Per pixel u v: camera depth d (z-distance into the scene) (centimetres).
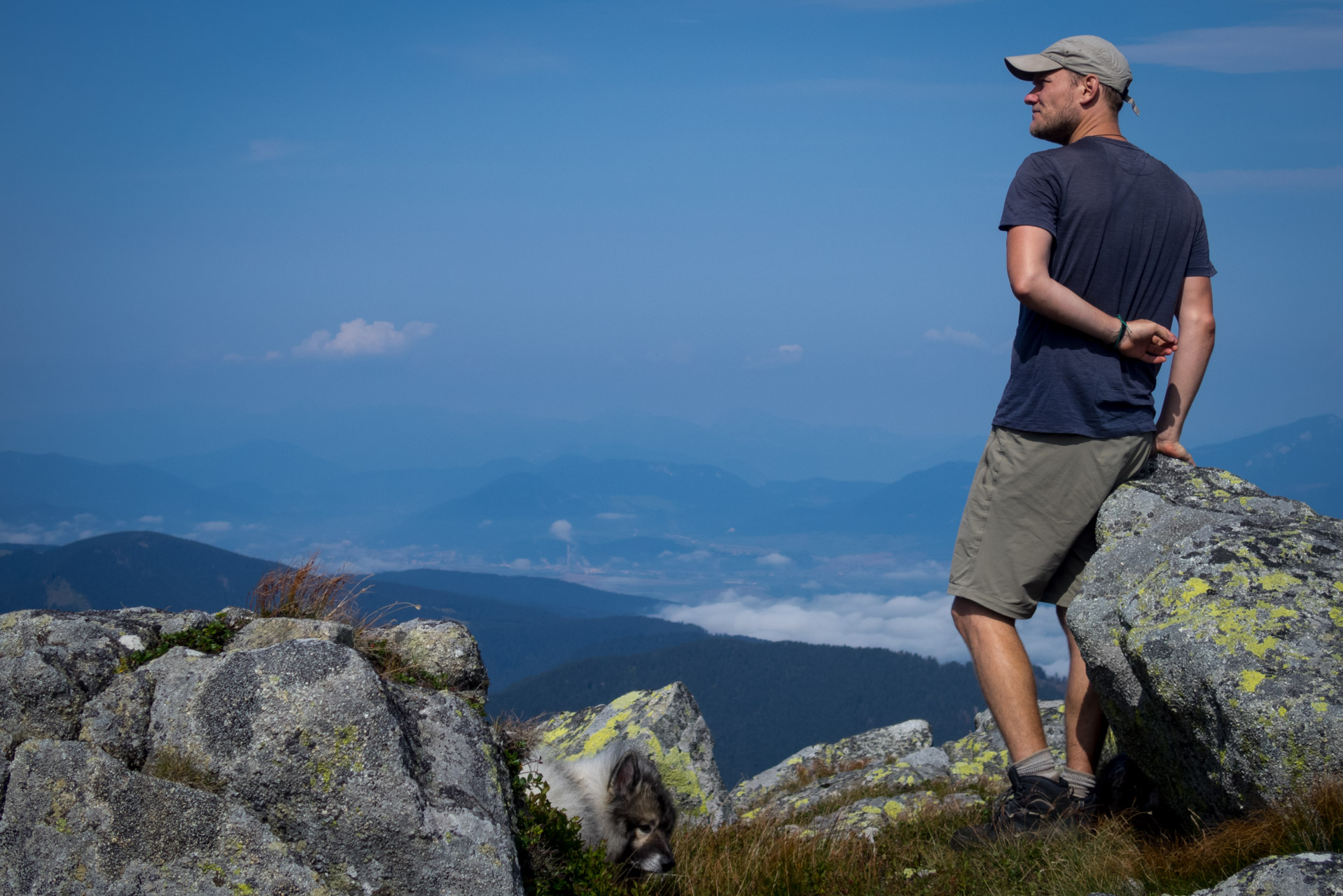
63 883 322
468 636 488
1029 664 507
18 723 347
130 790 331
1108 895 386
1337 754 343
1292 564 409
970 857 496
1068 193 460
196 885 323
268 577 472
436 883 338
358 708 349
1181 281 478
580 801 522
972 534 509
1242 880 322
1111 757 567
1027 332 489
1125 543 466
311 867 333
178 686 361
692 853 631
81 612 411
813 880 531
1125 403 462
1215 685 379
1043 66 498
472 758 388
